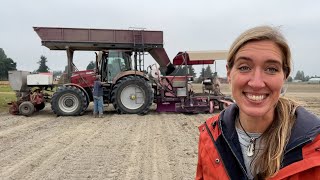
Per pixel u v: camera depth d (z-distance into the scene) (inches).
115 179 227.0
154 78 617.9
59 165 260.8
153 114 596.4
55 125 472.1
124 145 332.2
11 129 435.8
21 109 586.6
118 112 600.1
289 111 68.4
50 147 324.5
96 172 242.4
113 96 593.6
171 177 230.5
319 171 62.5
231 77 70.0
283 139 65.7
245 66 67.2
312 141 63.2
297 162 63.3
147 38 628.1
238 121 72.7
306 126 64.7
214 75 647.1
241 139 71.6
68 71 626.2
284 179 64.4
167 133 397.1
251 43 65.9
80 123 492.4
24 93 627.8
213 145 74.8
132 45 624.7
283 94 72.6
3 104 777.6
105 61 620.4
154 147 321.7
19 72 613.9
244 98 68.1
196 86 1514.5
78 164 263.6
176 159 277.1
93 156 288.5
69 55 622.5
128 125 466.0
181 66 629.9
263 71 66.4
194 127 442.9
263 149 69.0
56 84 653.9
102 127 450.0
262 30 65.4
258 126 69.4
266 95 66.9
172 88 614.9
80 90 592.4
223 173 72.5
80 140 358.0
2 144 338.6
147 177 230.8
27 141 353.7
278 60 65.5
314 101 926.4
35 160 276.1
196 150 307.0
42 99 617.3
